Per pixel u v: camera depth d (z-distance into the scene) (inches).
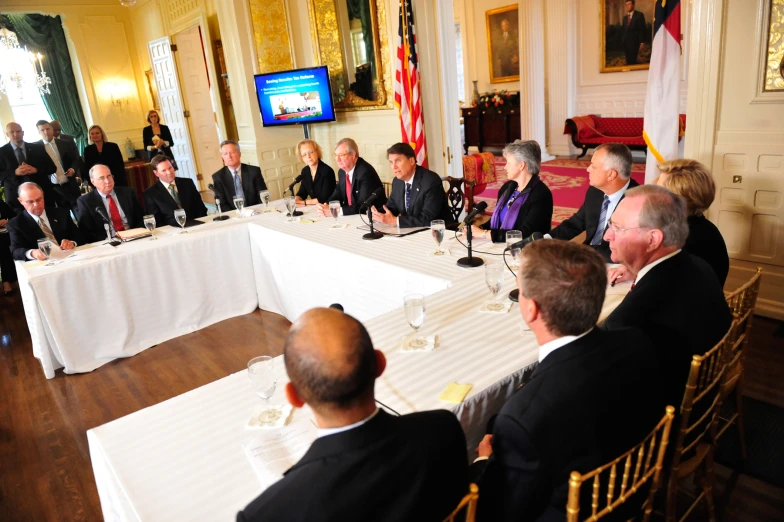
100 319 137.1
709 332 60.2
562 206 244.2
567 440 43.6
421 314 69.2
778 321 127.8
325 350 34.3
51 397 126.6
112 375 133.8
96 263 134.0
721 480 82.4
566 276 45.3
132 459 55.4
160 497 49.9
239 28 249.4
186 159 338.3
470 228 99.8
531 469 43.5
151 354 142.1
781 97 118.4
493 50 382.9
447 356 68.0
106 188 160.4
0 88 359.6
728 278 136.2
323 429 36.3
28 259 142.9
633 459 54.1
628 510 53.1
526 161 114.7
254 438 56.4
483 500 45.7
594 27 330.3
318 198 184.1
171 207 169.3
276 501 33.6
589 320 45.9
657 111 139.7
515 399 45.8
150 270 142.6
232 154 182.4
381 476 34.5
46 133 236.8
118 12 374.9
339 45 234.4
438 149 213.6
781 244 125.8
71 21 356.8
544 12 339.3
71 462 102.7
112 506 57.7
